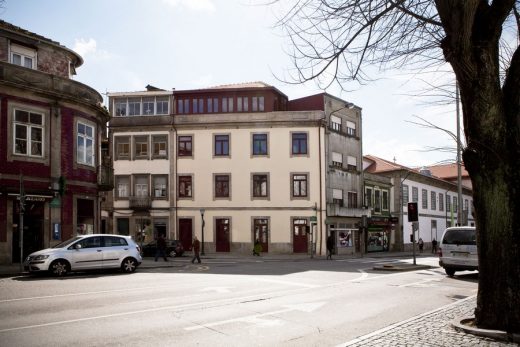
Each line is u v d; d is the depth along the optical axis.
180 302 10.96
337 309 10.21
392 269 20.31
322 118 39.56
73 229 22.81
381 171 51.19
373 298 11.88
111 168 26.41
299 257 34.78
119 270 19.67
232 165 39.97
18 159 20.70
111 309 9.95
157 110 41.88
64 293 12.40
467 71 7.21
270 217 39.28
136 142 41.34
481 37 7.26
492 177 7.34
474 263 17.08
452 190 65.38
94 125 25.02
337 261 29.00
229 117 40.12
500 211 7.32
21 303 10.71
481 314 7.55
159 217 40.41
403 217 50.19
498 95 7.29
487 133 7.24
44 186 21.50
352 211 41.97
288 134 39.75
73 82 23.09
